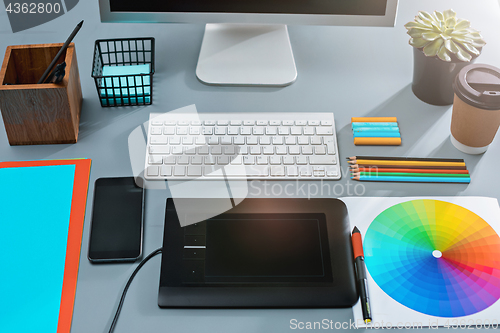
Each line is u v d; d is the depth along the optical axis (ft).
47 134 2.76
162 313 2.23
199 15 3.00
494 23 3.61
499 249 2.42
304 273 2.32
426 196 2.64
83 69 3.23
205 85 3.15
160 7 2.97
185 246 2.38
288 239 2.42
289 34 3.52
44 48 2.77
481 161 2.80
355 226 2.47
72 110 2.71
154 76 3.19
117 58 3.30
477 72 2.69
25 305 2.21
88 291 2.28
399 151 2.84
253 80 3.13
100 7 2.95
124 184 2.61
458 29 2.84
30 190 2.58
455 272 2.34
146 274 2.34
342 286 2.29
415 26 2.87
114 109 3.00
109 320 2.20
